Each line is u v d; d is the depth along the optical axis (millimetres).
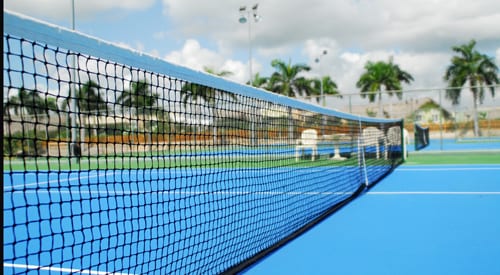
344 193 7613
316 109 6469
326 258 3949
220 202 6785
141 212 6211
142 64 2916
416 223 5285
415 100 25438
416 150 17922
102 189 9250
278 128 7254
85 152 16016
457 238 4523
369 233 4848
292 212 5922
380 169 11344
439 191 7793
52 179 11672
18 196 8539
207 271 3418
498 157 15219
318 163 11383
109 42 2633
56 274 3475
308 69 45500
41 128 16844
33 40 2137
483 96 26375
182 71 3311
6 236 5000
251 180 8914
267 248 4156
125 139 13672
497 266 3596
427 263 3729
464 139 31516
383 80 44719
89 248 4270
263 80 45562
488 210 5953
